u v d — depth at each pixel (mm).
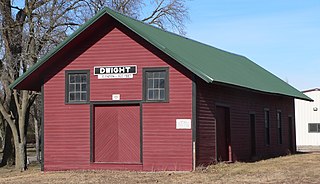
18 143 31562
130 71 24172
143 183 19359
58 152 24891
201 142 23641
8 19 32406
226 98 26797
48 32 31703
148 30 25422
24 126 31750
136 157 23984
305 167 24391
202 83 24016
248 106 29984
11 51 32438
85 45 24859
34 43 31547
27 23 32281
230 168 23750
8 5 32438
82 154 24578
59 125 24953
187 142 23141
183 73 23391
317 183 18672
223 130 26656
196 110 23266
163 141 23453
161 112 23578
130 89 24125
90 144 24500
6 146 35438
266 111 33719
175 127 23328
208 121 24422
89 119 24625
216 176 20984
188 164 23047
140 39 24125
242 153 28547
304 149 52469
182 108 23297
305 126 59562
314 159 29828
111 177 21312
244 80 28406
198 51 28469
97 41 24719
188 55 24953
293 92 37688
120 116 24375
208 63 26328
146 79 23938
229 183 18984
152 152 23547
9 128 35531
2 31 32156
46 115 25141
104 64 24547
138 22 26266
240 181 19438
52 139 25000
